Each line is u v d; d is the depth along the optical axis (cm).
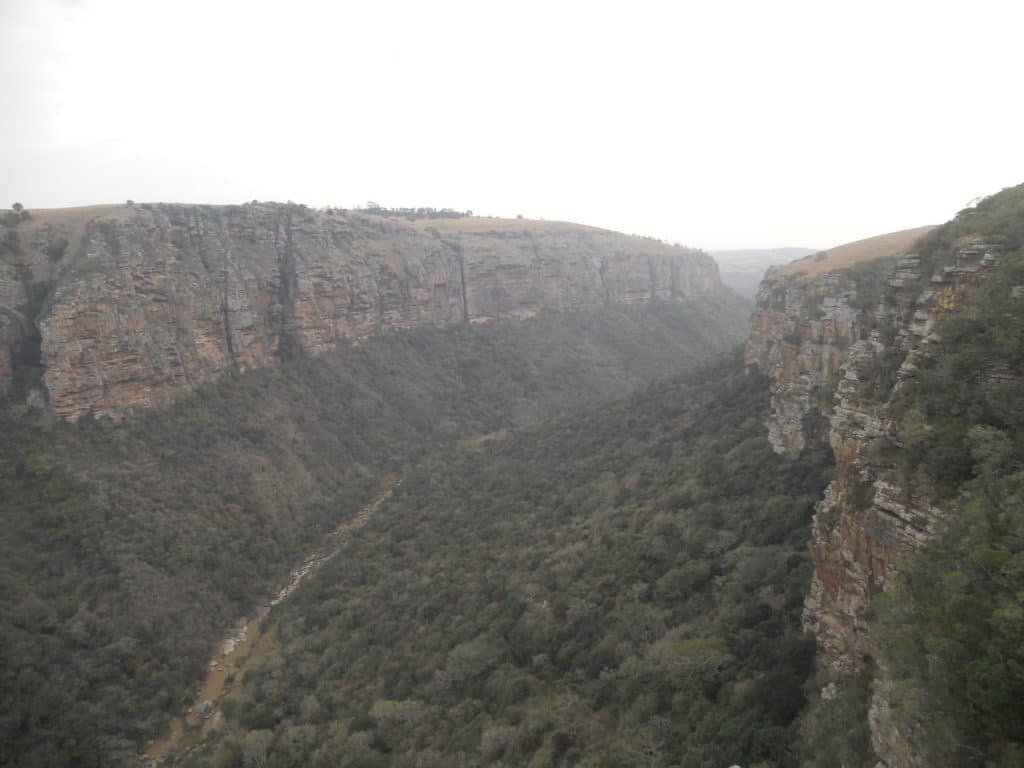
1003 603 1101
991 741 1019
